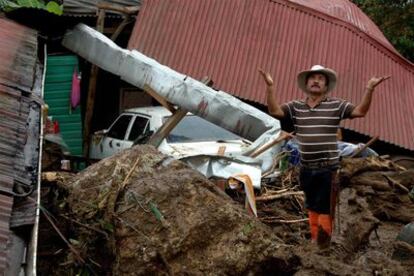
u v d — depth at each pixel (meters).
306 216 8.46
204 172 8.65
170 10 14.54
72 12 14.03
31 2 11.98
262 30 14.86
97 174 6.28
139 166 6.20
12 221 4.30
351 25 15.43
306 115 6.43
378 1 21.81
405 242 7.37
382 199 9.25
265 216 8.41
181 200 5.73
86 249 5.89
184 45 14.27
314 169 6.45
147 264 5.47
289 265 5.53
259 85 14.25
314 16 15.34
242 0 15.10
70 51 12.53
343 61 14.92
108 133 11.96
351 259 6.89
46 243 6.06
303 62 14.70
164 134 10.02
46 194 6.62
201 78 14.01
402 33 21.08
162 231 5.57
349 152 11.01
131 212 5.77
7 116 5.74
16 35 9.48
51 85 13.28
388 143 14.48
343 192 8.77
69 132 13.47
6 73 6.88
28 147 5.51
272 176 9.53
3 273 3.47
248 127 9.84
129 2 15.20
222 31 14.66
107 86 15.50
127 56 10.70
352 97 14.59
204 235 5.52
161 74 10.24
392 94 15.17
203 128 10.88
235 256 5.44
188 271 5.40
